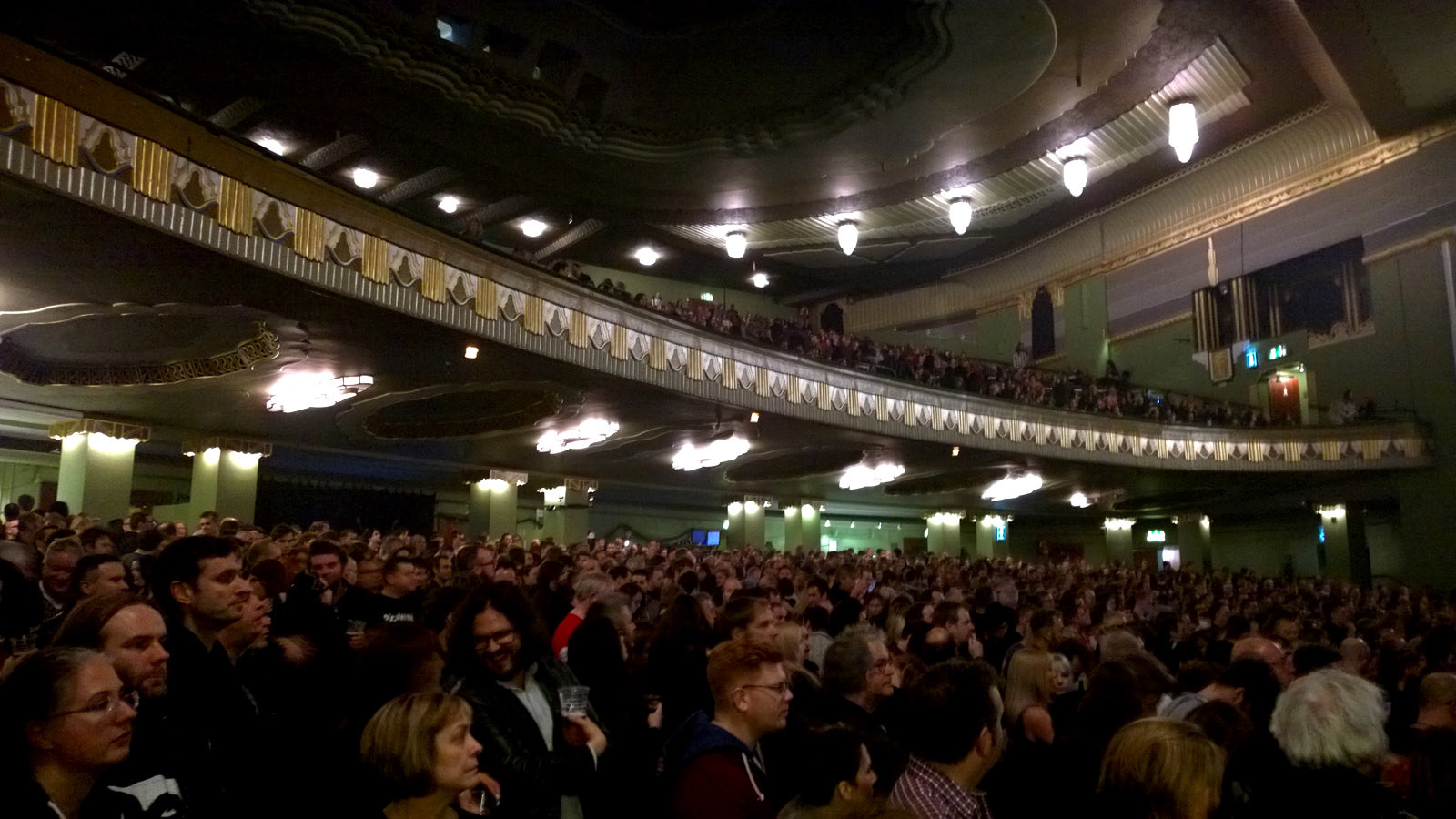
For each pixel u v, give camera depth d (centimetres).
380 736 270
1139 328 3048
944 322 3541
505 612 366
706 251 2698
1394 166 2455
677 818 304
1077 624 871
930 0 1494
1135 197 3041
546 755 332
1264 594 1700
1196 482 2698
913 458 2256
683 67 1814
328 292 983
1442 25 1847
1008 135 1977
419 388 1455
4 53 702
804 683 442
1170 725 280
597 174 2089
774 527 3338
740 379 1609
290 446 1869
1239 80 1934
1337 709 332
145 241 841
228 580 358
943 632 632
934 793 322
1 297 995
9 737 239
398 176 1959
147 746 289
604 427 1742
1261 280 2778
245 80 1552
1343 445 2484
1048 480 2689
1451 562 2386
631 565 1055
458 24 1648
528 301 1235
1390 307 2503
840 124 1875
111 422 1574
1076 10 1530
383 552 1009
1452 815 311
